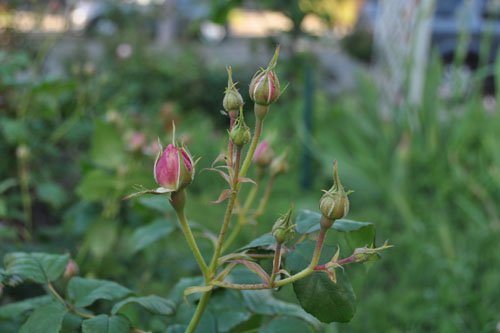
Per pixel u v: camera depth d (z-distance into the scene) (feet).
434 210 5.14
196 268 2.93
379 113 7.11
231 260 1.52
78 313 1.60
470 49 9.16
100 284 1.68
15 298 2.21
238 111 1.51
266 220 4.78
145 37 9.89
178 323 1.69
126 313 2.12
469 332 3.47
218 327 1.69
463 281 3.79
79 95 3.40
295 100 7.20
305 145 5.93
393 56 7.01
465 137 5.92
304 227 1.61
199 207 4.76
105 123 2.67
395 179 5.66
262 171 1.88
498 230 4.50
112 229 2.63
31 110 3.17
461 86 6.49
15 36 3.67
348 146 6.91
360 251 1.47
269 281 1.49
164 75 9.09
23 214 2.83
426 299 3.70
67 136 3.32
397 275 4.21
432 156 5.81
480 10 9.09
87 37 9.37
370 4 12.04
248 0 5.64
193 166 1.47
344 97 8.86
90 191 2.61
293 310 1.73
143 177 2.60
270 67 1.49
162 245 3.10
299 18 5.70
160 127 5.01
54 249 2.59
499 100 6.30
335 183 1.44
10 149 3.07
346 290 1.51
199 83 9.14
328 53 15.08
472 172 5.65
